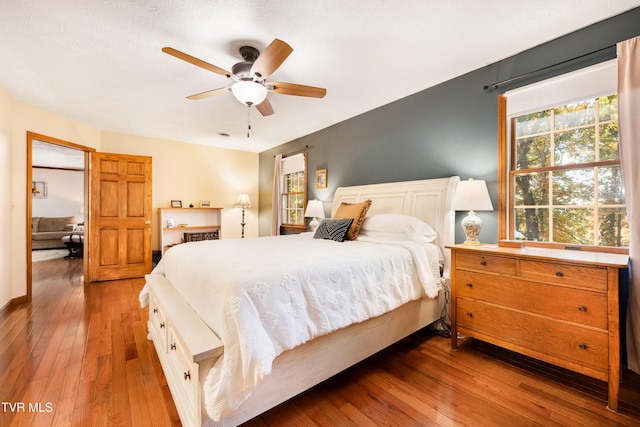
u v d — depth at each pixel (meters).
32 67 2.55
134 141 4.98
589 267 1.61
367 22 1.97
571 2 1.80
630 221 1.68
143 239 4.71
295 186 5.36
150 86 2.94
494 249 2.07
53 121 3.79
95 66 2.54
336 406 1.59
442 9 1.85
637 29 1.86
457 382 1.81
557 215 2.29
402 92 3.18
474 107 2.68
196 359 1.20
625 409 1.54
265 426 1.44
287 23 1.97
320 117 4.01
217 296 1.42
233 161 6.14
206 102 3.42
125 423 1.45
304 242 2.69
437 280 2.54
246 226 6.31
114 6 1.79
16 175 3.32
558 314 1.72
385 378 1.86
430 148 3.05
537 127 2.38
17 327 2.63
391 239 2.73
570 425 1.44
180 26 1.99
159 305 1.96
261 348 1.28
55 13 1.85
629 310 1.72
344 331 1.78
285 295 1.47
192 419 1.29
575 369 1.66
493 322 2.02
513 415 1.51
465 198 2.35
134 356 2.12
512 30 2.09
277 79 2.83
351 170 4.03
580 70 2.05
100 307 3.20
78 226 7.95
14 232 3.28
